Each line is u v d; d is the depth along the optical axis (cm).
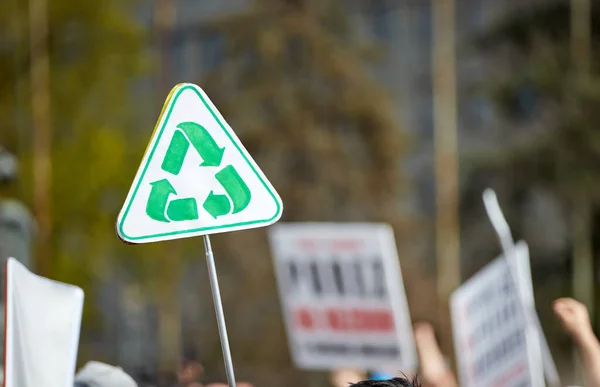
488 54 3900
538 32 3716
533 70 3669
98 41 3909
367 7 5659
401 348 1433
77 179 3841
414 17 5691
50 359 718
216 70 4044
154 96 4344
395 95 4497
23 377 718
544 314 3494
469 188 3772
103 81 3922
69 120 3906
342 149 3969
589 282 3541
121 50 3947
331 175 3934
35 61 3759
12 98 3856
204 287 3888
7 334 719
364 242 1438
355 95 3966
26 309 725
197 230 779
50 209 3784
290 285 1478
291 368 3641
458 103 4509
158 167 774
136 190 767
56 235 3831
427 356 1374
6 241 1206
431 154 5322
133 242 762
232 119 3991
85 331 3941
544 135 3662
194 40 4941
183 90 784
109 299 4181
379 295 1438
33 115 3728
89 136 3844
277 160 3966
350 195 3966
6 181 1462
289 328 1484
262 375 3650
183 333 4050
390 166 4003
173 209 774
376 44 4188
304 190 3922
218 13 4206
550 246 3612
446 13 4266
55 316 721
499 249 3703
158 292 4062
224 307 3797
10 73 3856
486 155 3753
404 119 5412
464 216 3781
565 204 3600
